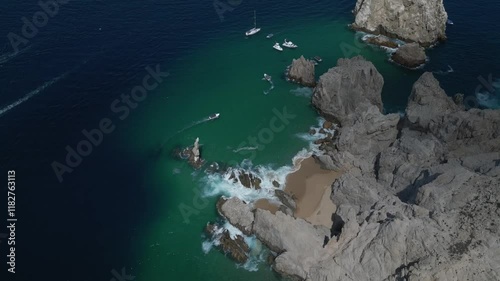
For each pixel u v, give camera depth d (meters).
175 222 76.62
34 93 99.12
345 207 73.19
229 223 76.12
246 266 70.19
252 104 101.94
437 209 63.88
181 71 110.25
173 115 98.50
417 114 84.44
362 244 64.69
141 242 73.50
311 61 108.19
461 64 110.88
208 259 71.25
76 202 79.00
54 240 72.69
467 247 58.56
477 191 64.69
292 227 69.81
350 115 93.12
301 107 100.81
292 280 68.00
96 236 73.88
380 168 80.75
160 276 69.00
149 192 81.62
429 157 77.56
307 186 82.44
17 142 88.25
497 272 56.19
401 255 61.28
